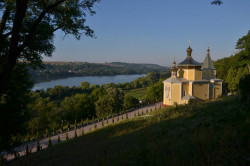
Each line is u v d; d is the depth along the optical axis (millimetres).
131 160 8289
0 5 11680
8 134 14742
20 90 14844
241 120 9844
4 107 14281
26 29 12602
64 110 54188
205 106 19625
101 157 10266
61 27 13977
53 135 31484
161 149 8531
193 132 10336
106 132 20625
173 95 42500
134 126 19516
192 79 43438
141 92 117875
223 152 6625
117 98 52344
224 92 60906
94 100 64500
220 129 9266
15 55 10852
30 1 12719
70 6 13180
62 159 13469
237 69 50031
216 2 7762
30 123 43031
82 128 32875
